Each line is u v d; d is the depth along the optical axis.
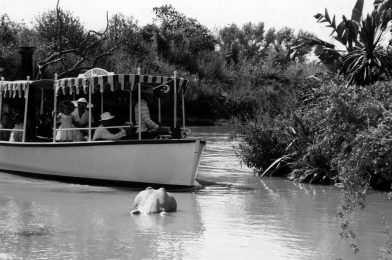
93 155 15.41
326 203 13.29
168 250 9.31
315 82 19.25
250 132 18.52
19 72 37.91
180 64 56.50
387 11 19.16
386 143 12.48
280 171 18.00
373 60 18.77
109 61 43.53
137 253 9.12
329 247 9.53
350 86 16.72
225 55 69.38
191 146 14.74
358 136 13.41
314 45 20.95
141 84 15.75
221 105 50.78
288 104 19.16
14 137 17.61
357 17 20.66
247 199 13.79
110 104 15.92
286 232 10.51
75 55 37.81
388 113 14.23
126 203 13.04
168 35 58.69
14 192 14.34
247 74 57.03
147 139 15.02
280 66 56.34
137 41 50.19
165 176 14.93
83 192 14.47
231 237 10.12
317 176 16.34
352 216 11.82
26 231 10.41
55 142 15.93
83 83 15.35
